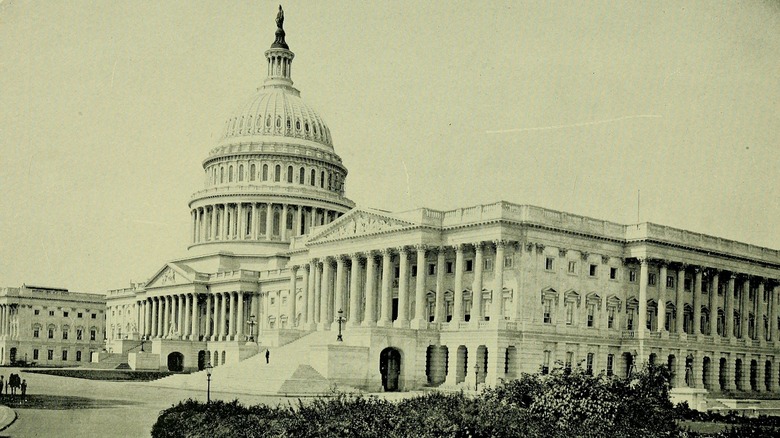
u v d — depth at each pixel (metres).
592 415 46.31
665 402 49.84
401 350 101.94
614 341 108.88
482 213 102.88
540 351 99.94
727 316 121.12
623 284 111.25
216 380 101.19
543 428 43.81
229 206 170.62
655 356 108.94
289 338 117.94
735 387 120.25
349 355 97.00
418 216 106.56
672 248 112.62
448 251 107.56
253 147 172.62
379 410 45.19
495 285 100.00
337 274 119.44
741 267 122.50
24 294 175.50
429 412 43.62
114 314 189.25
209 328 162.00
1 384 81.81
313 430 43.28
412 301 110.94
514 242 101.00
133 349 154.50
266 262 164.62
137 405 74.75
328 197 172.88
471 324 101.12
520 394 48.94
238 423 47.16
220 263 164.75
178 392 91.88
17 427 59.41
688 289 117.62
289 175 173.38
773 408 81.88
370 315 111.81
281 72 183.50
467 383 98.75
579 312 105.38
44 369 142.75
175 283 166.75
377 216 112.38
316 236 124.44
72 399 80.62
